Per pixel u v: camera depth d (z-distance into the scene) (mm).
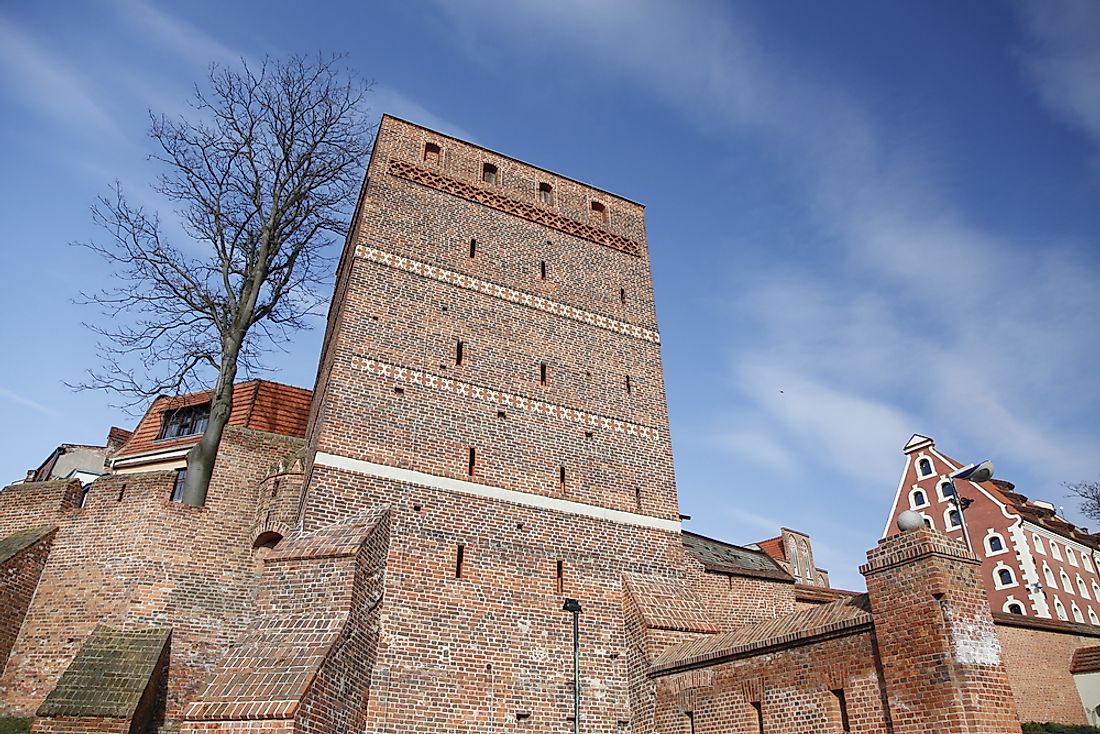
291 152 31578
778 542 58406
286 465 26156
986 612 15719
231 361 28219
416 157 30625
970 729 14133
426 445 24531
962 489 56562
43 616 23312
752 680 19219
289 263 31000
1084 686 28906
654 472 28578
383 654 20656
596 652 23781
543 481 26016
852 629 16969
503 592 23297
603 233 33375
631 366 30594
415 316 26734
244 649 18375
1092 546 60125
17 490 26406
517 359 27969
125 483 24859
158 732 20906
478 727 20969
